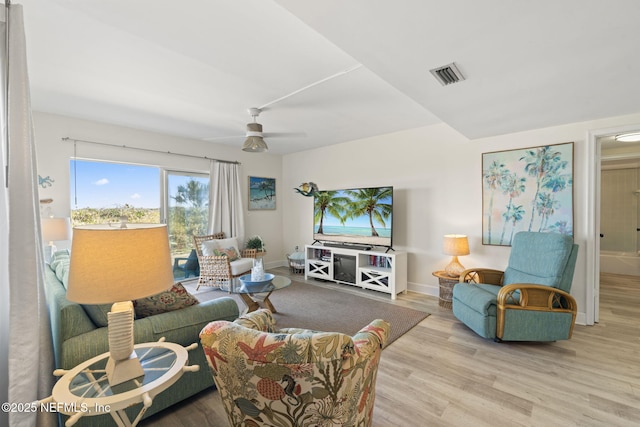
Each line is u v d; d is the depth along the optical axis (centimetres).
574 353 245
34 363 128
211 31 179
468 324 279
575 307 251
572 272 268
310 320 318
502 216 350
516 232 340
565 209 311
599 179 300
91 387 119
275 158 618
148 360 137
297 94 288
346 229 479
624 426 163
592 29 144
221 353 104
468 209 377
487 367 224
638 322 308
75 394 113
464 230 381
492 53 168
